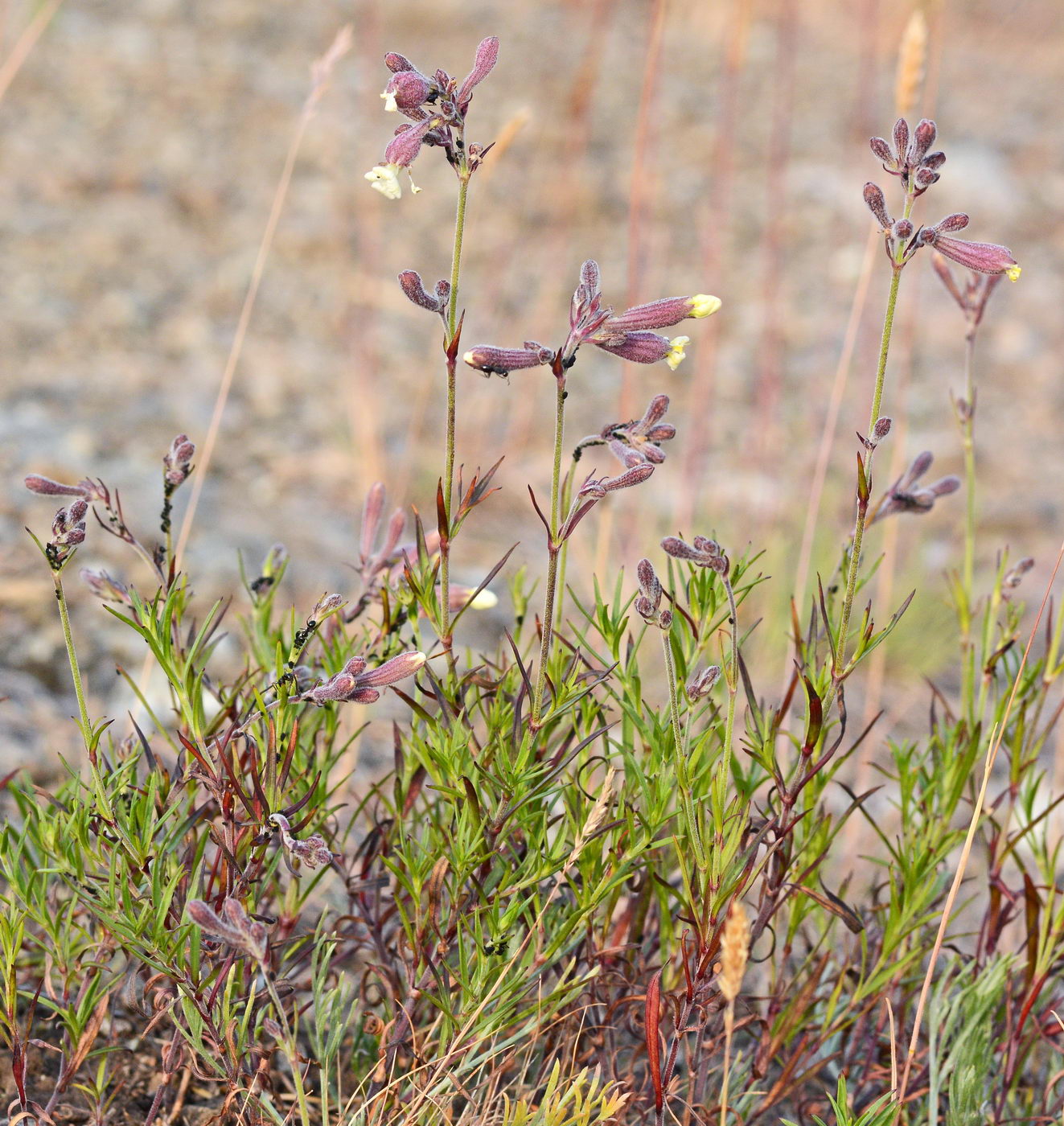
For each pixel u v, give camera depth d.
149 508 5.66
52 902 3.02
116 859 2.52
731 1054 3.10
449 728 2.50
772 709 2.83
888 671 5.88
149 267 8.59
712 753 2.91
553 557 2.31
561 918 2.73
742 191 11.23
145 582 5.05
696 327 9.14
